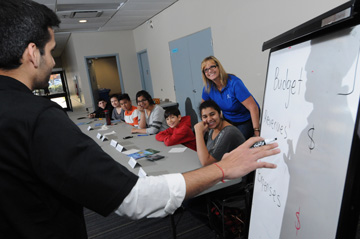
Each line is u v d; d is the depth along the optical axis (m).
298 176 0.78
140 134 3.20
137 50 7.18
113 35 6.98
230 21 3.64
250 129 2.81
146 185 0.60
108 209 0.56
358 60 0.58
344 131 0.61
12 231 0.57
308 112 0.75
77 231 0.65
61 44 8.19
